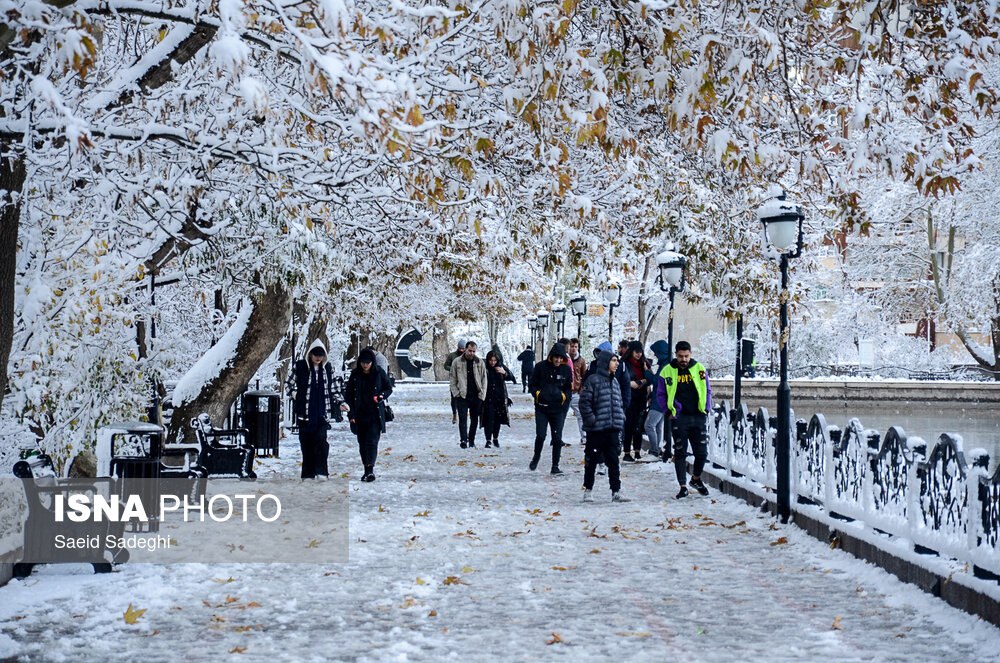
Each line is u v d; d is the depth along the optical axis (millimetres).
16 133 8922
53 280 13938
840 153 12688
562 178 10391
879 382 58156
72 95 10586
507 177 13125
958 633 8094
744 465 17000
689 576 10508
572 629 8281
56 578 10070
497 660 7344
